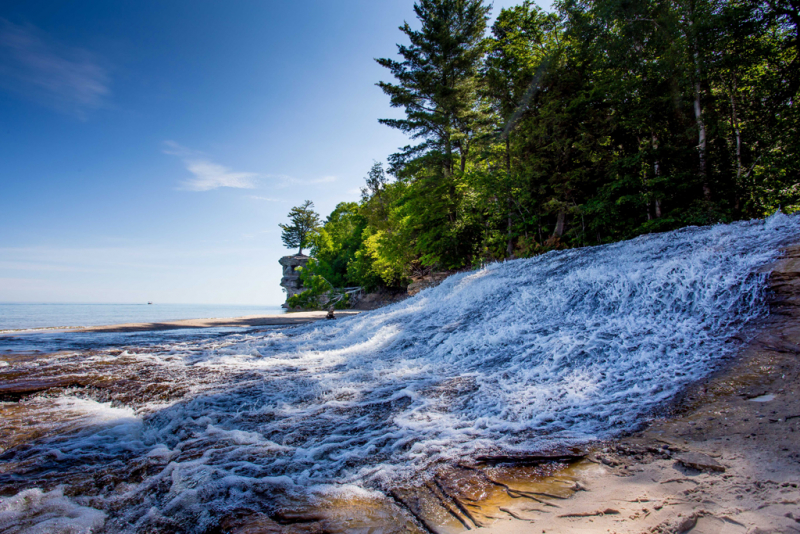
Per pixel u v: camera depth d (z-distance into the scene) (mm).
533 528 1948
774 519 1772
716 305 5535
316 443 3549
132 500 2639
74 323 30094
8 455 3629
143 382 6578
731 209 14266
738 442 2682
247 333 15008
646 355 4840
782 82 14594
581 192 18781
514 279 10984
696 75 14945
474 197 25844
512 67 22250
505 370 5449
